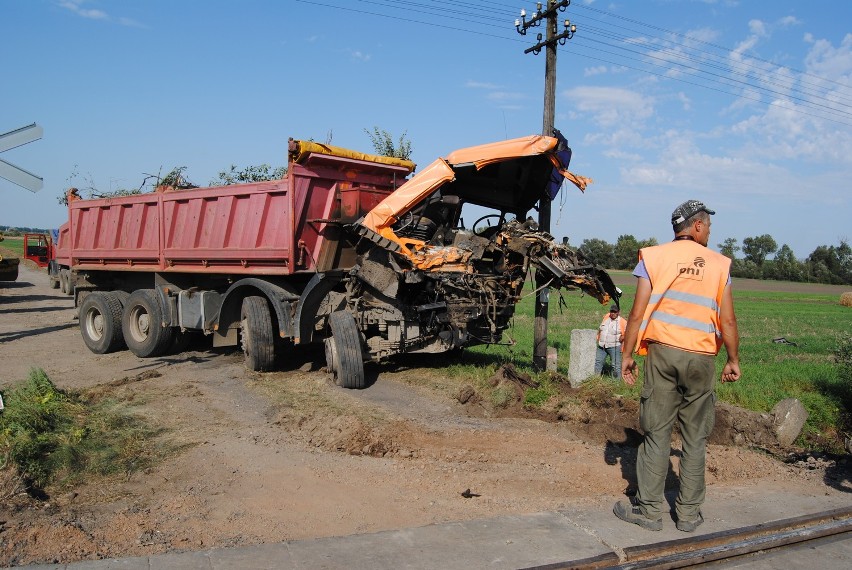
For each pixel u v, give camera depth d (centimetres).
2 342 1383
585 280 904
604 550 414
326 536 440
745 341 2073
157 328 1168
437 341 977
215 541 431
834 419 898
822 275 9075
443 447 671
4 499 486
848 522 485
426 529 443
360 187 1016
